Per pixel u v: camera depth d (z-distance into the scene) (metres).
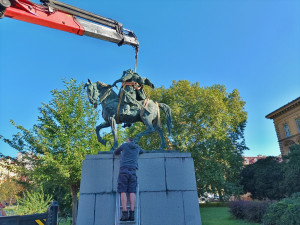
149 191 5.40
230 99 32.97
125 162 4.82
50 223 4.86
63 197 20.06
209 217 20.28
